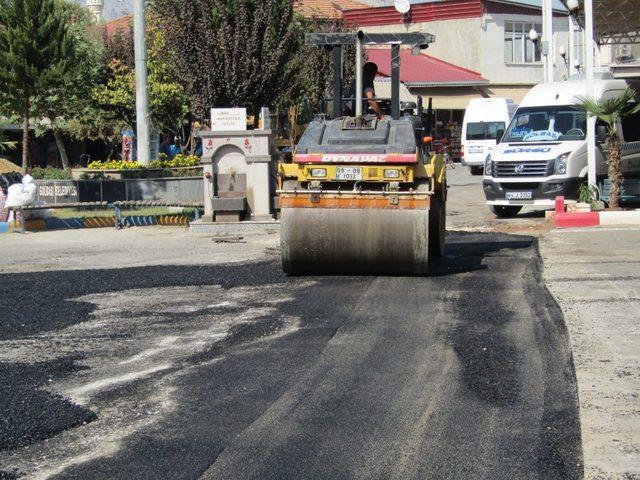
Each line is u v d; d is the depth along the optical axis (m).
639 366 7.43
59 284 12.28
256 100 23.83
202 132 19.38
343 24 36.34
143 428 6.35
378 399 6.84
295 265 12.20
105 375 7.73
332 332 9.04
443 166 13.12
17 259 15.49
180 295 11.36
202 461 5.71
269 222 19.20
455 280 11.93
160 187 25.05
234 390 7.16
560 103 21.92
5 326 9.76
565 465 5.54
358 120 12.41
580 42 55.59
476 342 8.45
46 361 8.22
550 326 9.05
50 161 43.53
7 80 26.31
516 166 20.92
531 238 16.83
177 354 8.38
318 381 7.34
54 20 26.80
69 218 21.09
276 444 5.97
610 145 18.91
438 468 5.53
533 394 6.87
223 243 17.17
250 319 9.77
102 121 38.50
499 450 5.79
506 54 55.34
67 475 5.56
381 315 9.80
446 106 51.81
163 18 24.39
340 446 5.91
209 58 23.23
